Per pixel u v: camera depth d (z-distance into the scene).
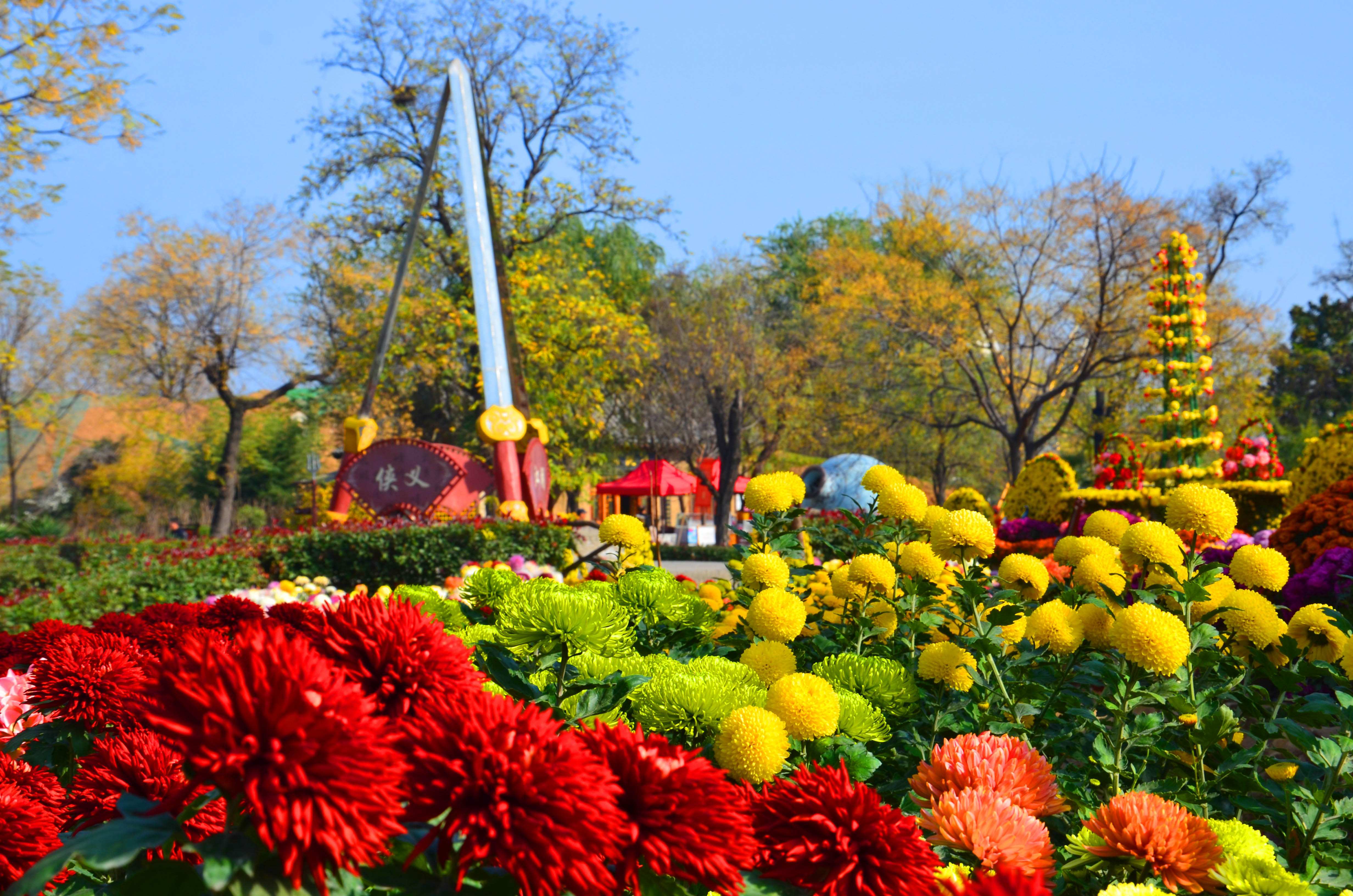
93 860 0.71
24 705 1.92
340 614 0.94
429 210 29.23
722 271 32.66
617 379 31.34
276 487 36.66
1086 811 1.50
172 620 2.25
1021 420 28.06
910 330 28.81
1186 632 1.72
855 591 2.29
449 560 11.08
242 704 0.68
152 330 27.98
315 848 0.70
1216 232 27.23
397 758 0.72
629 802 0.89
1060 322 27.52
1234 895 1.14
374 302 29.11
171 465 34.41
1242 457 15.16
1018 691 2.02
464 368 29.41
